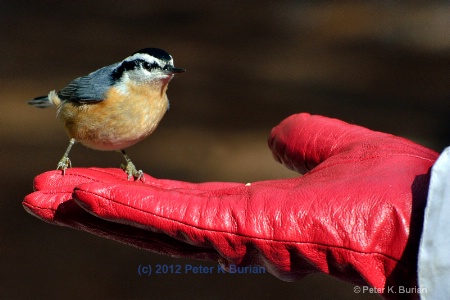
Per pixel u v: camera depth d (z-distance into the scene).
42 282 11.20
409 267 4.26
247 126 18.00
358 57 23.09
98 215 4.69
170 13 27.78
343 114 18.66
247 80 21.27
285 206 4.56
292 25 26.20
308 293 10.94
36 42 24.17
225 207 4.66
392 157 5.04
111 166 15.60
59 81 20.84
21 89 20.08
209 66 22.30
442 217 3.86
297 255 4.54
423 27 25.17
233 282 11.22
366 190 4.49
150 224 4.64
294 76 21.52
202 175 15.30
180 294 10.86
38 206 5.20
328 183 4.69
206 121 18.23
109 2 28.77
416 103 19.42
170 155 16.17
